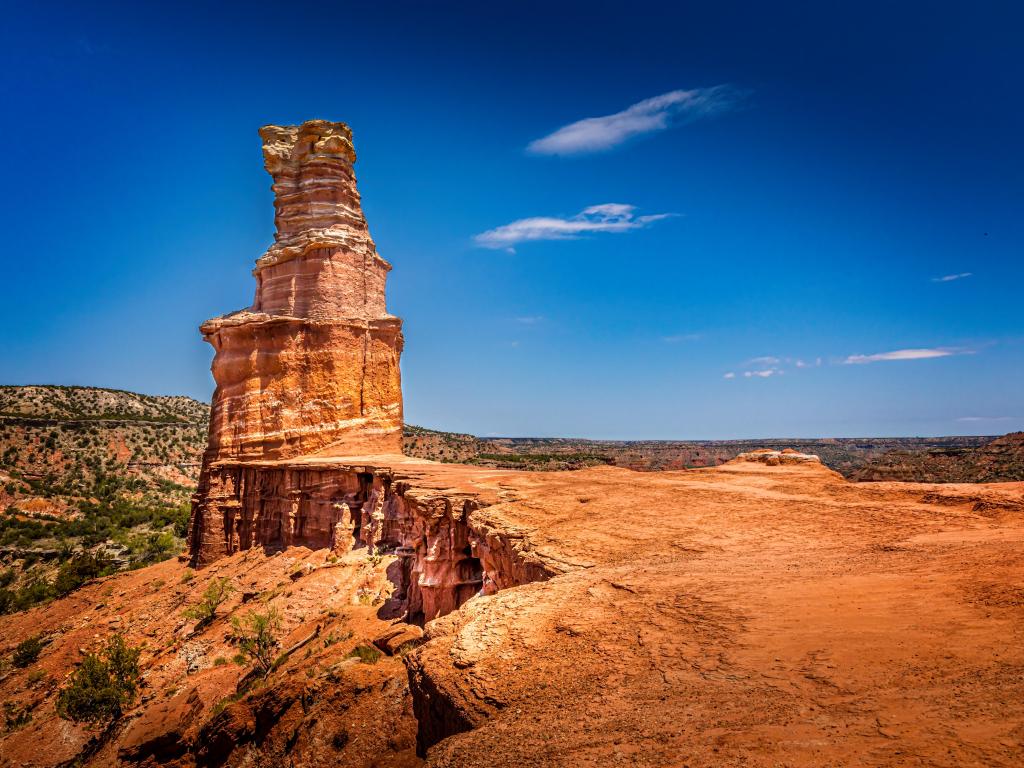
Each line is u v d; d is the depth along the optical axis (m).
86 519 115.06
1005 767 5.22
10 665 44.91
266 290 64.31
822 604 11.50
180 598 48.56
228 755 19.41
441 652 12.20
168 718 28.38
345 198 67.56
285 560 48.06
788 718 7.25
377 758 14.07
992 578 11.38
